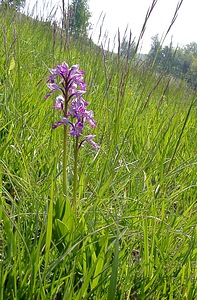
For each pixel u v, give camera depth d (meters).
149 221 0.49
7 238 0.37
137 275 0.41
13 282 0.34
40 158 0.61
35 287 0.34
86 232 0.42
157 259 0.41
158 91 1.16
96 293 0.36
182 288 0.41
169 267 0.42
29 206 0.46
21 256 0.37
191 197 0.60
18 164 0.57
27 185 0.50
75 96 0.44
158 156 0.69
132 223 0.45
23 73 0.88
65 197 0.42
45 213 0.42
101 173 0.54
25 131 0.63
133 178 0.56
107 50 0.91
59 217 0.41
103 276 0.37
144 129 0.81
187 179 0.65
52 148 0.62
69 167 0.57
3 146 0.54
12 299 0.34
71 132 0.42
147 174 0.62
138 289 0.40
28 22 1.43
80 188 0.50
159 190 0.53
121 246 0.42
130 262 0.43
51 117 0.70
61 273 0.35
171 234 0.46
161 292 0.40
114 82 0.98
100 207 0.48
